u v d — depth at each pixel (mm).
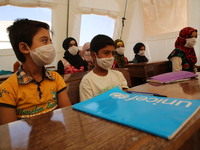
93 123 322
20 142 266
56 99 792
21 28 699
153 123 282
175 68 2080
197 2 3006
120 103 425
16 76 688
